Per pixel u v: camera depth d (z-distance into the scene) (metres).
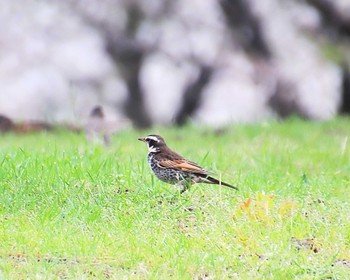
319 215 10.75
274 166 14.10
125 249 9.52
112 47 28.06
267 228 10.24
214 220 10.42
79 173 11.71
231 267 9.30
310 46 28.84
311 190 11.85
